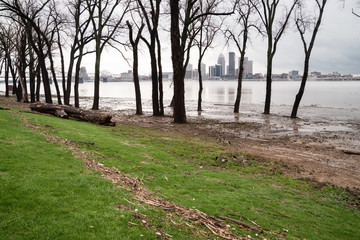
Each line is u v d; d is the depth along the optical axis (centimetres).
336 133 1839
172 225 473
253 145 1439
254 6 2880
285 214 612
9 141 761
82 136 1072
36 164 621
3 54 4372
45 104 1653
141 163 852
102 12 2947
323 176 964
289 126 2144
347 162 1146
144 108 3612
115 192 562
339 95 7275
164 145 1223
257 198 687
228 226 507
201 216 527
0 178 507
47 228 388
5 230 366
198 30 2952
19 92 3800
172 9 2086
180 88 2170
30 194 474
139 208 510
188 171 866
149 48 2584
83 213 448
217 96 7081
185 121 2211
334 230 562
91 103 4369
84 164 719
